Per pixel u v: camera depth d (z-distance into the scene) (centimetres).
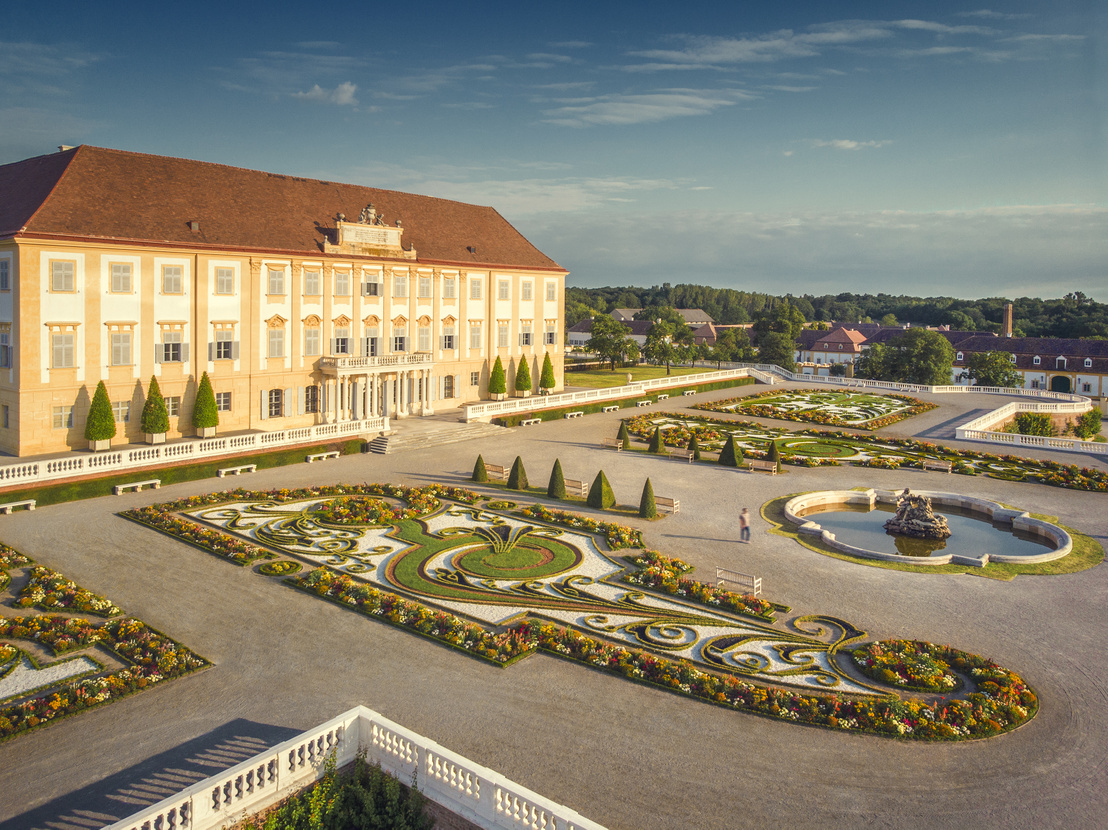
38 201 5166
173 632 2919
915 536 4388
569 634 2889
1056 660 2812
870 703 2428
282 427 6431
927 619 3167
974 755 2206
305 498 4838
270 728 2281
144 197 5716
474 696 2488
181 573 3522
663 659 2755
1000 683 2572
